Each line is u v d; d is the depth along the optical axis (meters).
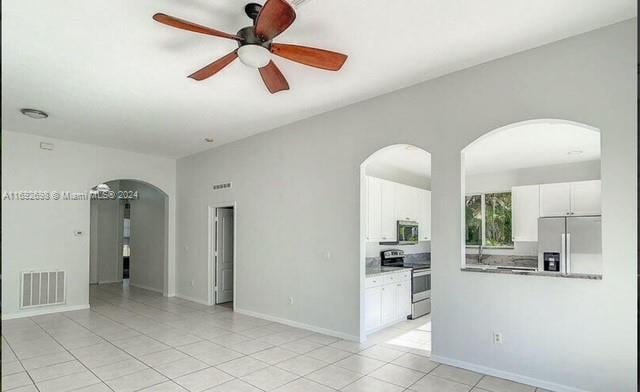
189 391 3.33
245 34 2.72
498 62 3.61
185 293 7.49
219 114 5.11
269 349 4.38
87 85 4.12
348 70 3.82
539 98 3.37
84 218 6.61
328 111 5.04
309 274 5.17
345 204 4.80
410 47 3.38
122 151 7.12
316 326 5.07
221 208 7.17
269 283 5.73
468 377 3.54
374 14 2.90
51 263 6.25
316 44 3.32
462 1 2.75
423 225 7.55
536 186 6.61
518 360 3.42
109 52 3.42
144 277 8.84
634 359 2.91
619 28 3.02
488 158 6.32
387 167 7.19
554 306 3.26
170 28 3.04
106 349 4.40
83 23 2.97
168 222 7.75
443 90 3.96
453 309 3.81
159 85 4.14
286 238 5.50
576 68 3.20
